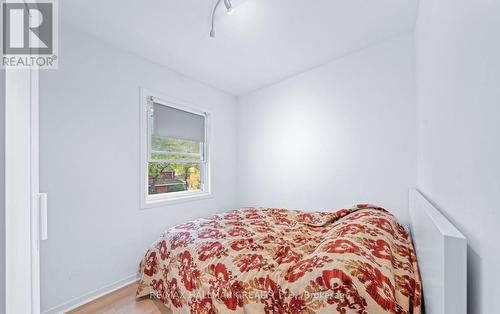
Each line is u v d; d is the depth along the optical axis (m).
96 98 2.00
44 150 1.69
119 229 2.16
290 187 3.23
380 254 1.14
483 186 0.57
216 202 3.33
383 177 2.63
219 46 2.38
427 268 0.86
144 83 2.41
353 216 1.80
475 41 0.63
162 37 2.13
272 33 2.29
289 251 1.47
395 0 1.99
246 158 3.61
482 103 0.58
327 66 2.95
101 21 1.84
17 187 0.66
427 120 1.50
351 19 2.20
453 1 0.85
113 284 2.08
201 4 1.79
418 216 1.27
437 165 1.15
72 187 1.84
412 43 2.48
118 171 2.16
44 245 1.68
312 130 3.06
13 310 0.64
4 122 0.61
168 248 1.75
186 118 2.96
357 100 2.77
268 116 3.41
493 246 0.52
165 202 2.59
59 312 1.74
